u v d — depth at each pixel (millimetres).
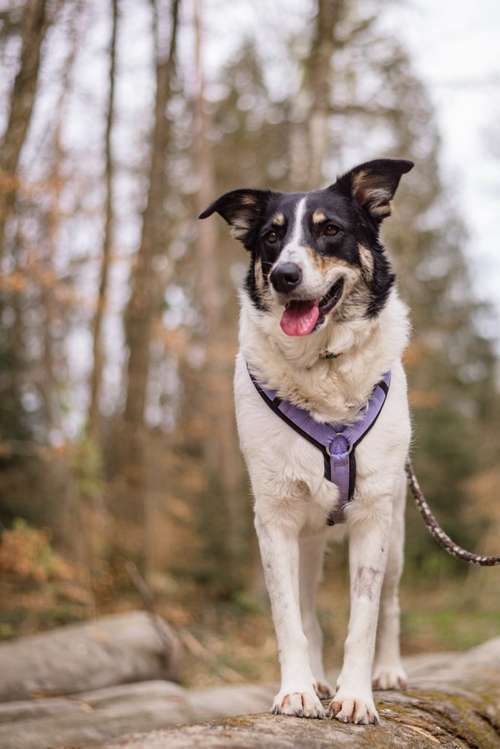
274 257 3812
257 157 20719
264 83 21328
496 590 15656
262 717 3055
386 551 3617
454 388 28719
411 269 16641
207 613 11445
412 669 5523
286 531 3650
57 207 10234
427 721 3555
